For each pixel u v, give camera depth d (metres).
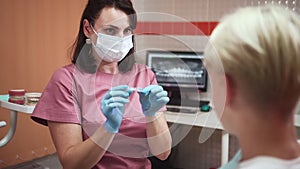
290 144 0.53
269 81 0.49
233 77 0.52
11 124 1.95
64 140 0.99
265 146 0.52
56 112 1.02
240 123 0.54
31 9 3.04
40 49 3.18
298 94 0.51
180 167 2.60
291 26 0.51
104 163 1.05
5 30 2.82
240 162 0.56
